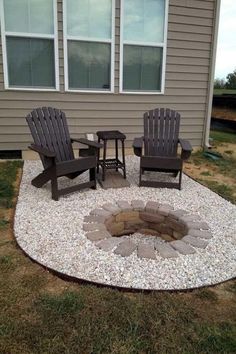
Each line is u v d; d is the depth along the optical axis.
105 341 1.65
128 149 5.60
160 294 2.02
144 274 2.20
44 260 2.33
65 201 3.44
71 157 4.07
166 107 5.63
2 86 4.77
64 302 1.89
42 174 3.53
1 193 3.62
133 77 5.35
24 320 1.77
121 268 2.25
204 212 3.27
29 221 2.95
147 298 1.98
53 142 3.88
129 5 5.02
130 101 5.40
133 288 2.05
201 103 5.82
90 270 2.22
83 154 3.92
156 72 5.44
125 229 3.30
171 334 1.71
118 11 4.98
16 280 2.12
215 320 1.83
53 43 4.83
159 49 5.35
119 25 5.03
